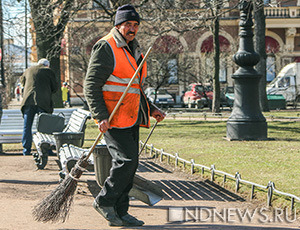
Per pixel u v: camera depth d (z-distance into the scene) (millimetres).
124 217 5141
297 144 12031
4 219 5387
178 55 34156
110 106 5051
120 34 5102
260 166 8594
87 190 7340
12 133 12672
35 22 21016
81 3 20156
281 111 29375
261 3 14672
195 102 37156
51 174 9055
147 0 19219
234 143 12477
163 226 5066
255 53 13234
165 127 18984
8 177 8672
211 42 47500
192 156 10266
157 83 30938
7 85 44125
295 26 48938
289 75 36906
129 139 5051
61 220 5262
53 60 22172
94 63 4965
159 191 5809
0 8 17359
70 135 8766
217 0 15641
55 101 22484
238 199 6707
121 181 5043
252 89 13297
